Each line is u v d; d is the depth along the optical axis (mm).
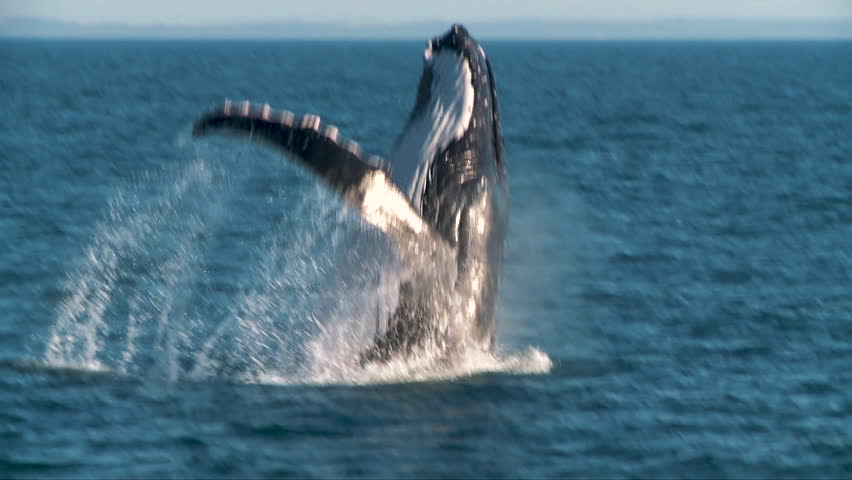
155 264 122312
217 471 64438
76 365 83438
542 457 67562
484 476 64688
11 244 130625
